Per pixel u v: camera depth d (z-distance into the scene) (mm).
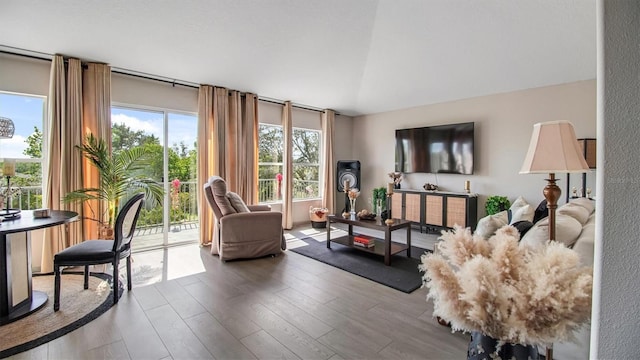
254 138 4910
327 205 6125
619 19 722
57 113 3217
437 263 856
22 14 2635
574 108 3996
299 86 4805
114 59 3438
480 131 4840
